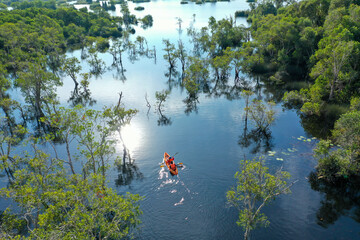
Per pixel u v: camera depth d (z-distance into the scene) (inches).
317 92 2421.3
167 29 6820.9
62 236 876.0
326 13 3890.3
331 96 2476.6
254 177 1139.9
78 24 6761.8
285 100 2576.3
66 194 983.0
